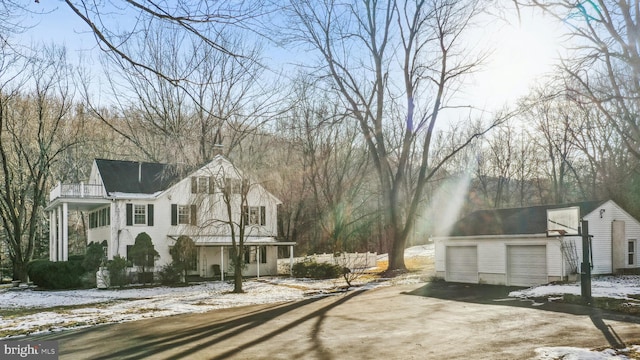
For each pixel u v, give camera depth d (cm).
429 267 3669
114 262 3114
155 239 3566
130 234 3500
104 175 3641
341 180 5128
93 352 1155
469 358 1015
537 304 1773
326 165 5075
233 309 1928
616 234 2570
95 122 4250
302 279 3375
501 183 5231
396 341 1206
